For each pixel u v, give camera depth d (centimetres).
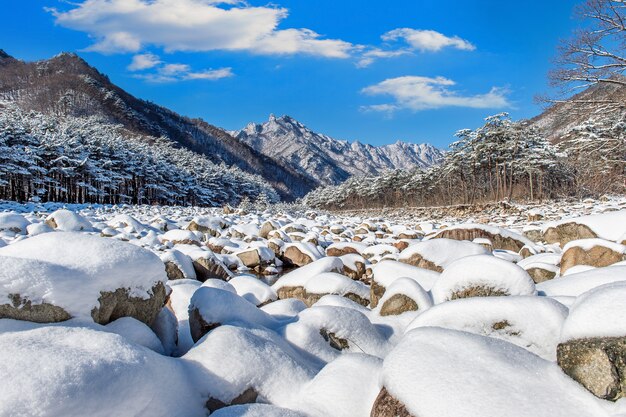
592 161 1844
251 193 9788
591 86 1645
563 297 403
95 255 345
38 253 330
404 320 496
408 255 786
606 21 1558
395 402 265
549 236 1295
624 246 670
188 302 541
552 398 246
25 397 225
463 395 245
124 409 256
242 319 421
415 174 7438
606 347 250
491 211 3909
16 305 289
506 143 4819
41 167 4759
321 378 334
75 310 311
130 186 6406
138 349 291
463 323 362
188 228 2112
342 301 559
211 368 328
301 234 1886
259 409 292
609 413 235
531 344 335
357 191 9231
